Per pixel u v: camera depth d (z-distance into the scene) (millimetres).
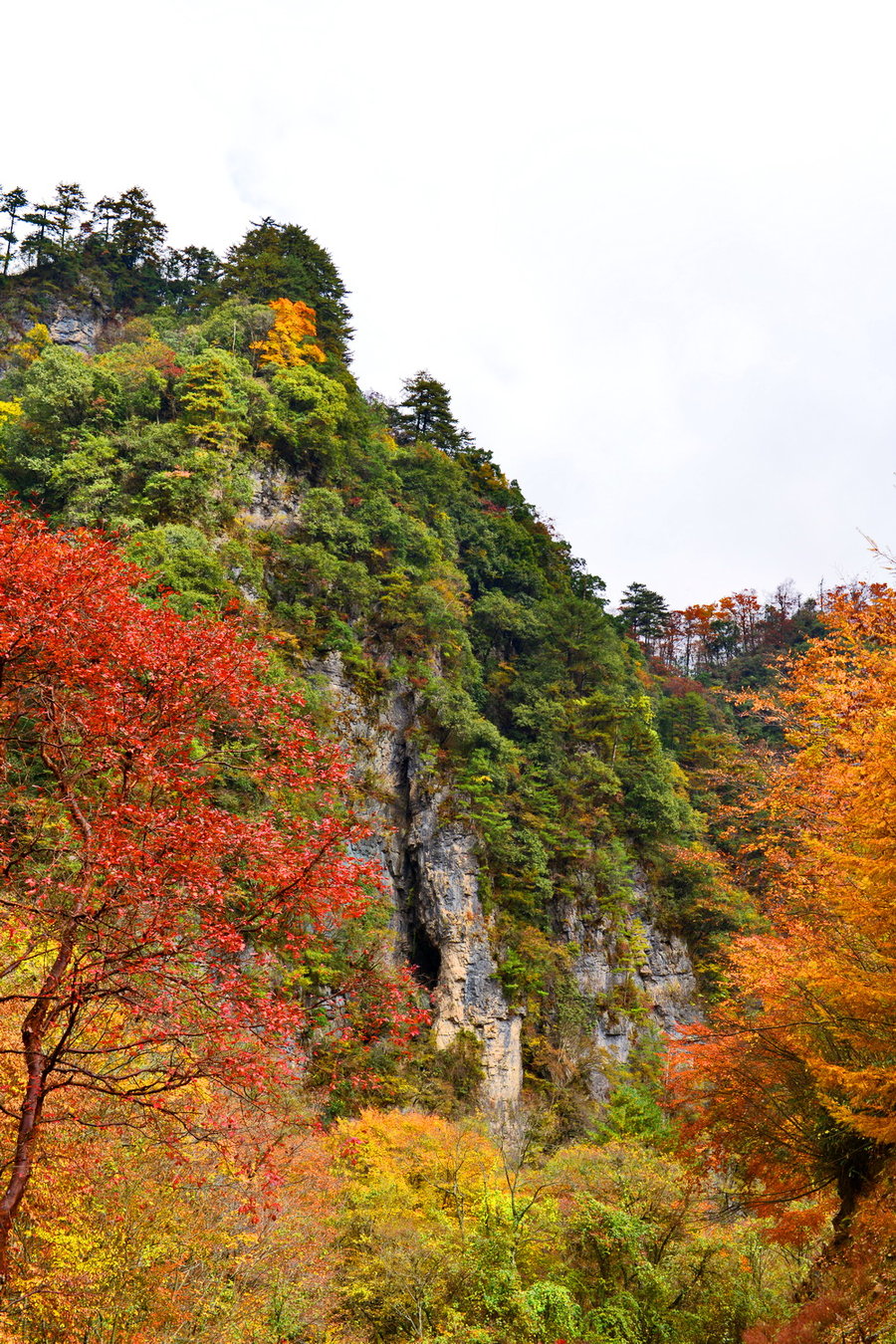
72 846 9492
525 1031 46219
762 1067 14391
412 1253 18062
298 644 46094
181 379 52906
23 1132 8211
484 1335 15703
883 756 12086
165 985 8812
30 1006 11633
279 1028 9234
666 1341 15727
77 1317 10914
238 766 11258
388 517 55812
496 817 47688
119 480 46781
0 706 9664
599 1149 25062
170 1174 12328
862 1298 11102
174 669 10133
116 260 95188
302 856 9875
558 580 77938
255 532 49875
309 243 79688
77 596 9484
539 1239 18469
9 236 94938
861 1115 10961
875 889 11789
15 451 48719
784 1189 14531
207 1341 12922
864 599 16766
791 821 19188
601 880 53156
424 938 45688
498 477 87375
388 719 49250
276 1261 15273
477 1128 27672
